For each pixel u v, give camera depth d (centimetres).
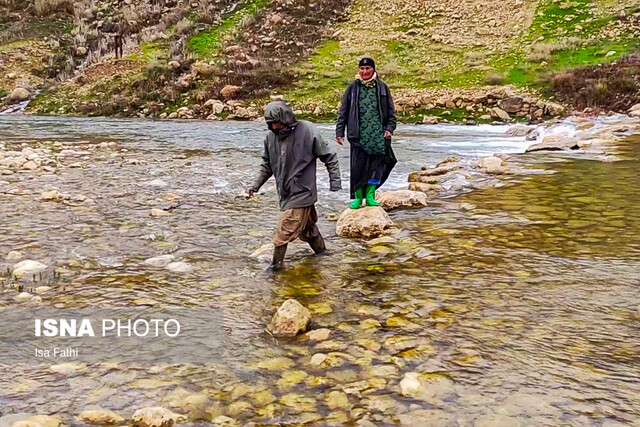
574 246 591
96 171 1112
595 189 889
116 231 666
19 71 3008
